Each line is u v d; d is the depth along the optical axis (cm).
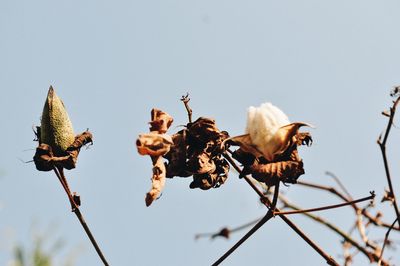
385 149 77
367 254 87
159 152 77
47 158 78
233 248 77
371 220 88
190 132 77
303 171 74
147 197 76
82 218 76
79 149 80
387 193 78
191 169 77
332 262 77
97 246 76
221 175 78
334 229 88
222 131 78
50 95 80
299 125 74
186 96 79
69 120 80
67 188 78
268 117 74
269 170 74
